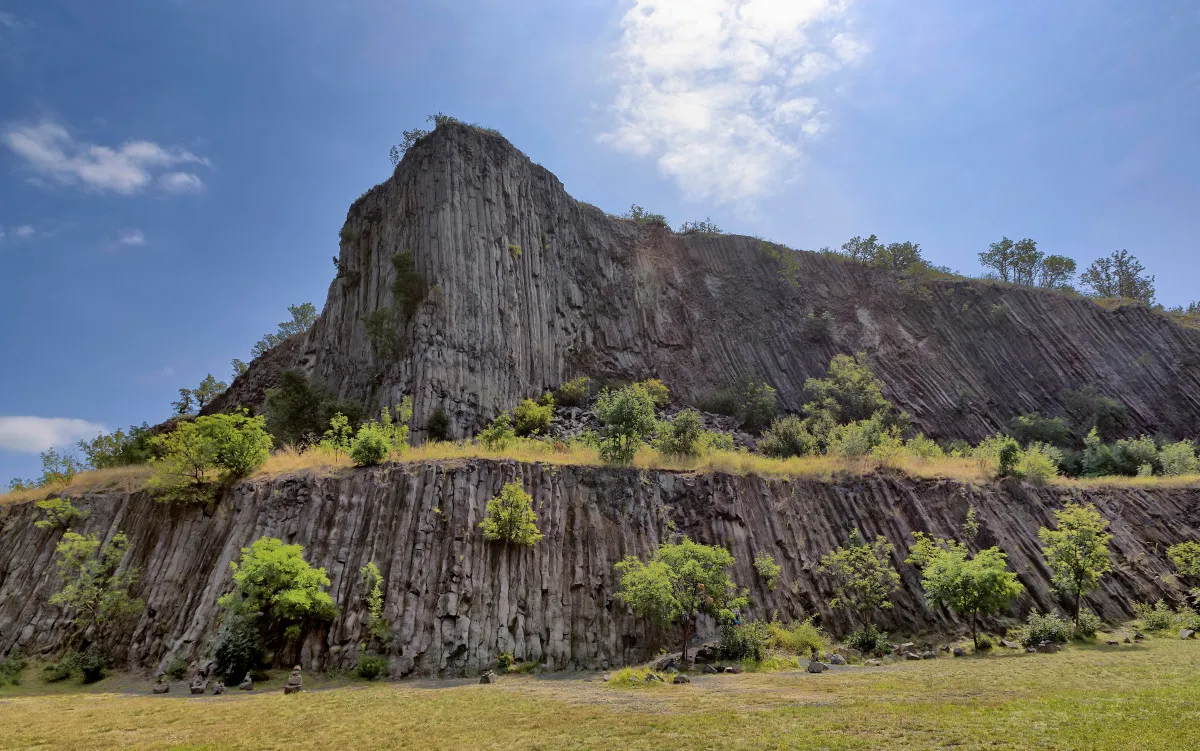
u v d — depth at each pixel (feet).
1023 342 237.04
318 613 72.38
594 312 208.13
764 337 227.20
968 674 60.34
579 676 68.44
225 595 75.25
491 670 69.05
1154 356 233.96
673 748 37.91
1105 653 71.46
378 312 160.45
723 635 74.69
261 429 94.27
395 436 100.68
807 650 76.54
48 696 62.54
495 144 197.36
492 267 174.60
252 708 53.88
